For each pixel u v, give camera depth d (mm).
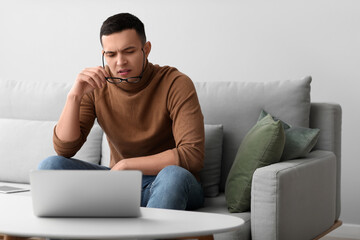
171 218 1601
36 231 1416
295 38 3553
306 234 2348
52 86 3225
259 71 3641
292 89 2719
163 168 2059
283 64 3586
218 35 3721
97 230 1431
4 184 2994
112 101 2457
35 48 4152
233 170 2375
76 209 1568
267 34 3607
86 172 1546
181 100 2352
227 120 2789
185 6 3785
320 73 3514
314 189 2412
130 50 2305
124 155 2510
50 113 3182
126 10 3924
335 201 2703
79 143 2357
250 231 2191
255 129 2391
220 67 3725
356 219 3484
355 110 3457
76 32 4043
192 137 2281
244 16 3656
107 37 2295
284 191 2127
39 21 4133
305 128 2510
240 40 3672
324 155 2594
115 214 1584
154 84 2420
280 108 2719
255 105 2758
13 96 3279
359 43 3422
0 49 4238
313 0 3500
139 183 1556
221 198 2641
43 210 1571
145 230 1440
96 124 3131
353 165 3480
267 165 2266
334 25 3467
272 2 3588
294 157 2443
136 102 2422
